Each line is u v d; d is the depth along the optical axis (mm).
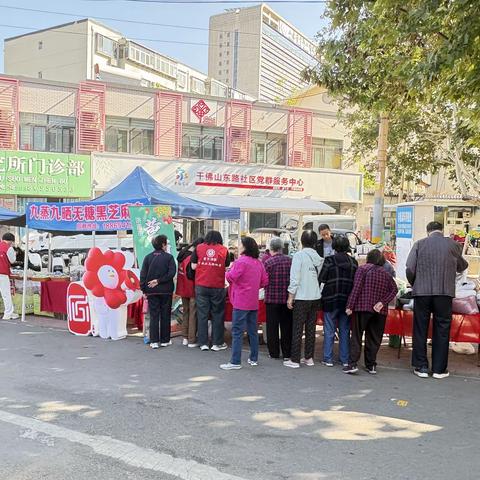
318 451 4352
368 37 8148
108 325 8586
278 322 7430
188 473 3896
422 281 6680
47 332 9062
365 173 27125
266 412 5262
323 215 26250
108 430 4684
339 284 7027
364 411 5379
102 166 24312
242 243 7043
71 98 24094
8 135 22859
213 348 7906
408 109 10961
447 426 5004
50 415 5031
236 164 27172
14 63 43625
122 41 42906
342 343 7090
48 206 9914
